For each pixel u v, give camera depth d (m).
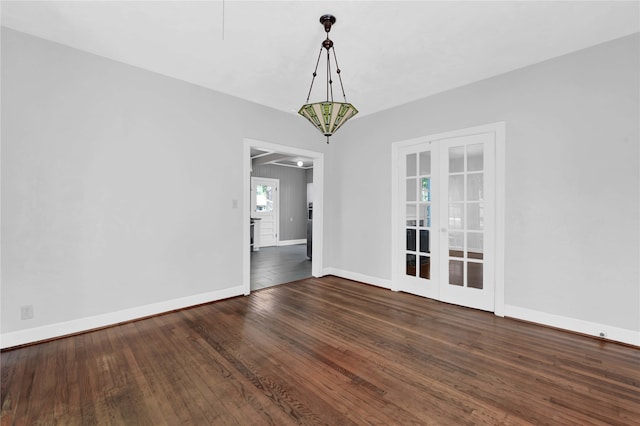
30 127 2.44
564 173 2.74
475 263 3.37
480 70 3.04
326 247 4.96
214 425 1.55
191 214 3.39
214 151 3.57
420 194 3.84
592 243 2.61
